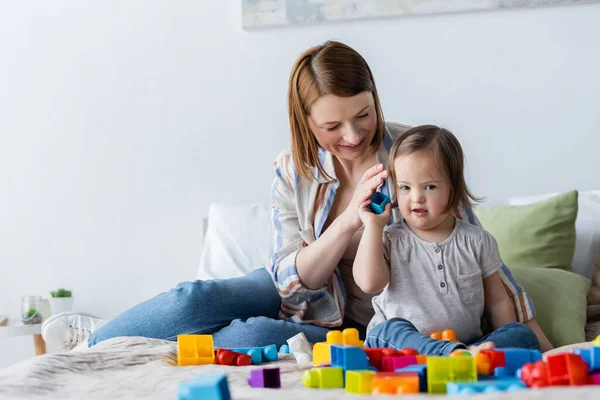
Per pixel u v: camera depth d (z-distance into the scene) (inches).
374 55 101.0
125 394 40.1
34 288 111.0
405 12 99.1
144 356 51.7
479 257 59.6
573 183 96.3
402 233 60.2
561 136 96.6
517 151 97.6
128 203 108.7
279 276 67.6
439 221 58.5
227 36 105.7
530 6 96.5
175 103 107.2
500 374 39.4
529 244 80.7
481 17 98.2
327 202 68.4
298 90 61.5
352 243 66.9
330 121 60.0
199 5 106.3
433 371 36.6
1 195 112.0
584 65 96.0
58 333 90.3
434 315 58.3
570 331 66.7
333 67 59.2
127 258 108.7
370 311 69.4
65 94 110.3
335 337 49.2
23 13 111.3
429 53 99.6
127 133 108.7
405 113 100.2
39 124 111.0
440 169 57.3
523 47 97.3
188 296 63.7
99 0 109.3
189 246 106.8
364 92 59.8
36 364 45.6
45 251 110.8
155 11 107.7
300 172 67.6
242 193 105.2
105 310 109.2
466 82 98.7
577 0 95.3
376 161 66.7
